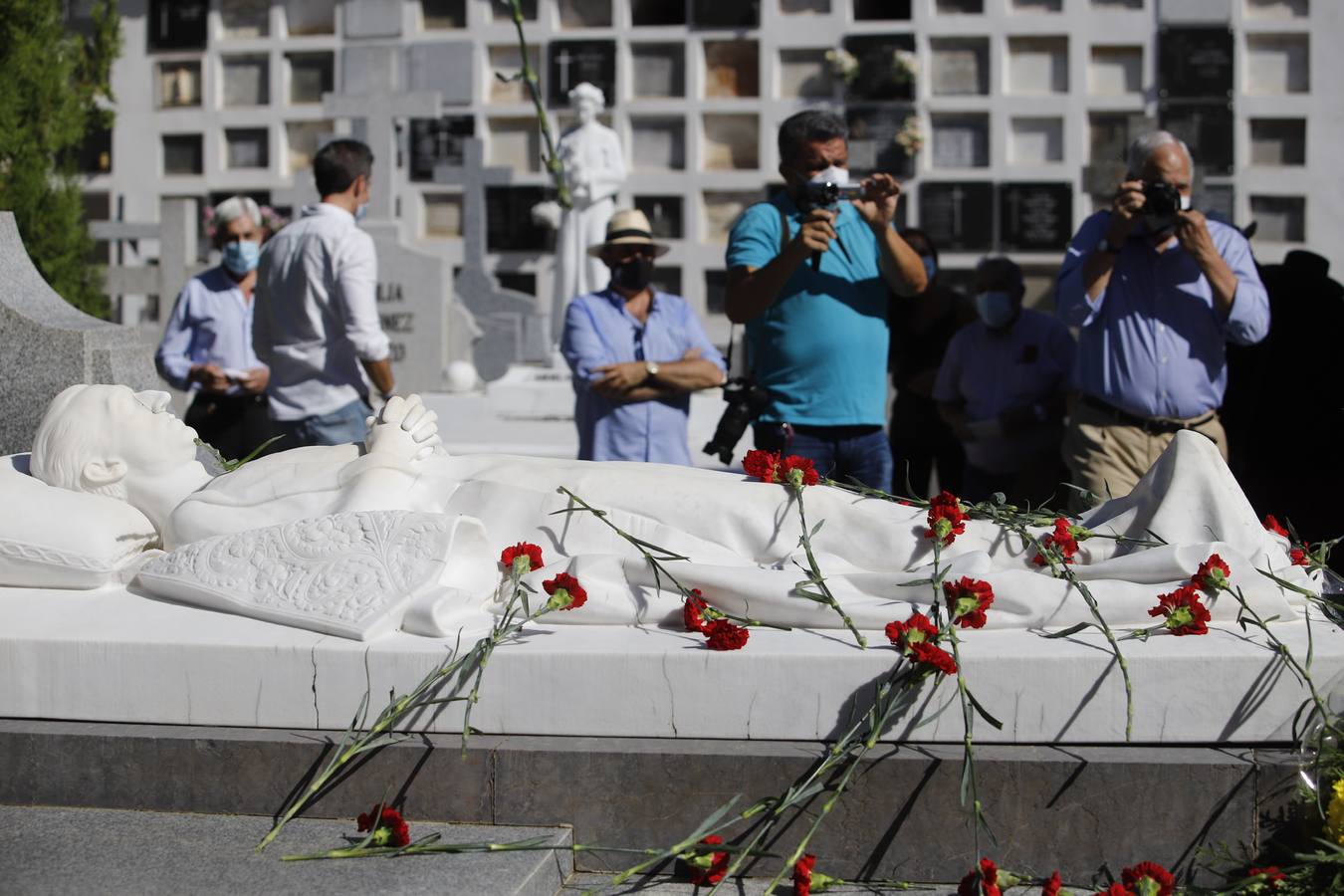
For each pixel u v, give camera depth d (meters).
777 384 4.50
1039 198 11.41
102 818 2.59
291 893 2.26
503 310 10.84
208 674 2.65
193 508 3.08
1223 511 2.85
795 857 2.39
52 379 4.21
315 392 5.08
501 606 2.86
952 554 2.94
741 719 2.56
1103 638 2.64
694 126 11.59
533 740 2.58
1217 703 2.53
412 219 11.91
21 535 2.98
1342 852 2.34
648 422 4.79
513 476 3.09
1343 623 2.73
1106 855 2.48
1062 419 5.78
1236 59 11.22
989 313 5.67
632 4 11.68
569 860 2.52
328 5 11.94
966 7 11.41
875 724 2.45
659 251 5.01
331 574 2.78
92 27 12.02
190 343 5.93
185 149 12.12
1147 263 4.38
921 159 11.51
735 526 2.99
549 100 11.73
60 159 9.59
